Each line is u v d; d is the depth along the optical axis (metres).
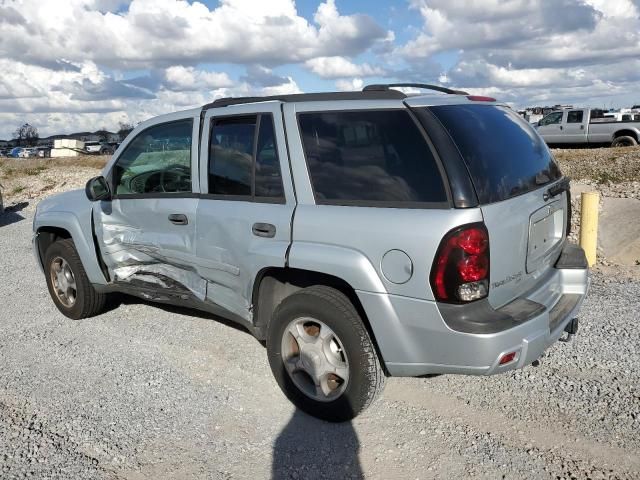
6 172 24.64
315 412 3.63
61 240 5.51
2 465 3.25
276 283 3.91
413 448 3.30
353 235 3.29
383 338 3.27
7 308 6.09
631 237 8.57
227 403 3.89
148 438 3.49
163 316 5.56
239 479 3.10
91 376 4.34
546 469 3.06
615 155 18.14
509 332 3.01
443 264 2.99
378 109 3.38
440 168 3.10
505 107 3.91
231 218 3.91
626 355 4.28
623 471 3.02
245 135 3.93
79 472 3.17
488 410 3.66
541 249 3.61
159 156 4.55
